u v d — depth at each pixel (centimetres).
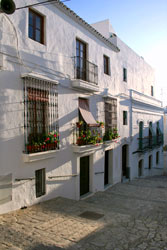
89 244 433
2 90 602
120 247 425
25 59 674
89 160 1062
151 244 444
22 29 665
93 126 980
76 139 909
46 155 714
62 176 827
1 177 594
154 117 2066
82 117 969
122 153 1457
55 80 781
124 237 475
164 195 1072
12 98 628
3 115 604
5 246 411
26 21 679
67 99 866
